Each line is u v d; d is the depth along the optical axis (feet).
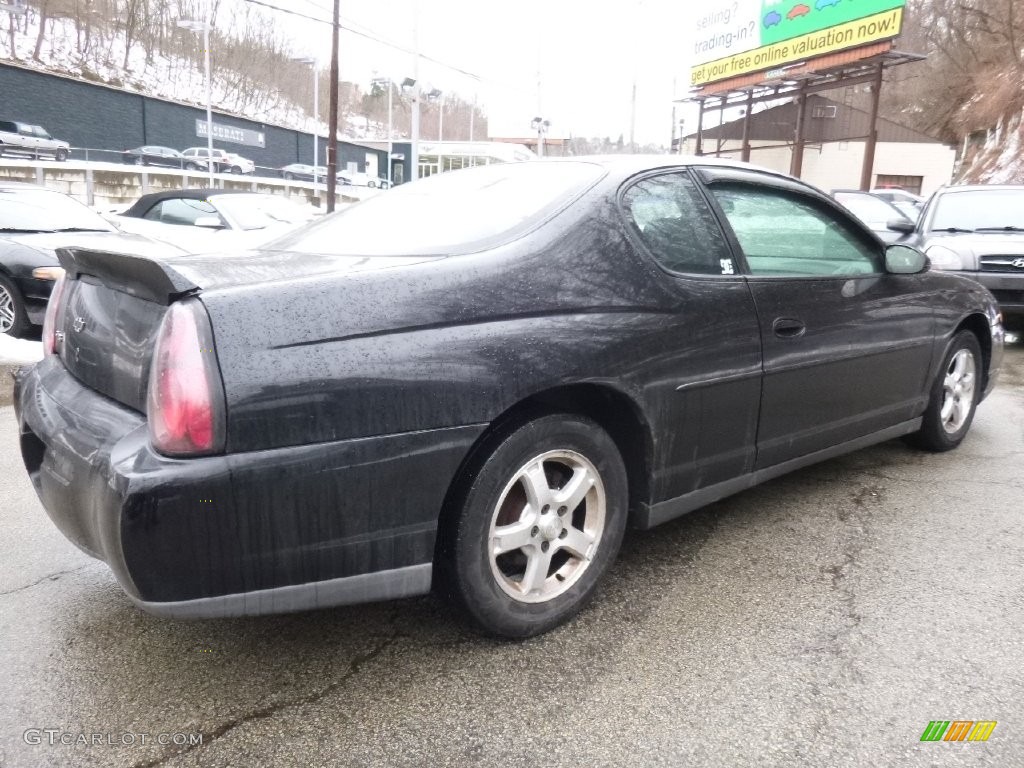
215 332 6.10
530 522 7.77
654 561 9.79
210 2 267.80
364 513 6.66
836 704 6.95
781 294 9.81
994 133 115.24
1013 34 114.62
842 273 11.05
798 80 81.30
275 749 6.40
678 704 6.95
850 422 11.25
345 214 10.05
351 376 6.48
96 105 140.87
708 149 131.75
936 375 13.03
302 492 6.36
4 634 8.10
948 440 13.88
